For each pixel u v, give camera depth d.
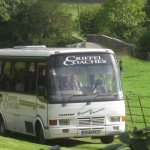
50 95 27.89
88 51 28.81
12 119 31.80
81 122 28.14
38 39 102.25
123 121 29.09
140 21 107.50
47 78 27.98
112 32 108.38
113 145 6.77
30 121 29.86
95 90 28.52
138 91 69.62
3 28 102.56
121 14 106.94
